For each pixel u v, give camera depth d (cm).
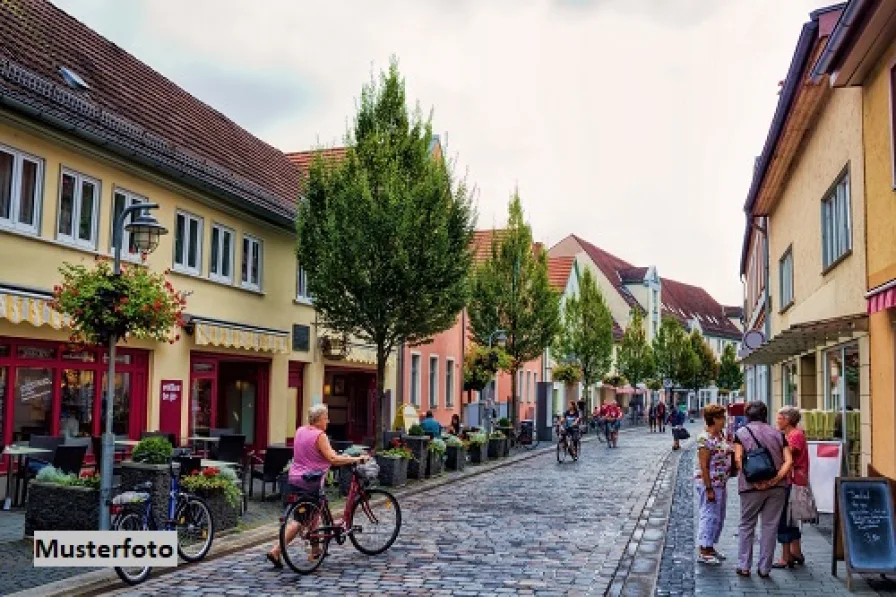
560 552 1093
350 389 2788
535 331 3400
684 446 3425
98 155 1514
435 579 923
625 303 7550
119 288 1040
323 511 977
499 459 2603
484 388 3503
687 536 1230
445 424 3441
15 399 1357
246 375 2142
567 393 5606
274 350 2042
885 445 1118
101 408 1552
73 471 1222
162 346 1706
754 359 2123
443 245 1862
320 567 976
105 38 2048
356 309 1891
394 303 1883
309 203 1984
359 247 1836
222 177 1920
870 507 895
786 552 987
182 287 1772
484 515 1412
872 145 1183
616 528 1294
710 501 1009
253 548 1092
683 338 7106
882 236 1134
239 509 1300
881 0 984
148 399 1675
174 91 2239
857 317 1173
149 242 1083
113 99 1795
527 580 927
